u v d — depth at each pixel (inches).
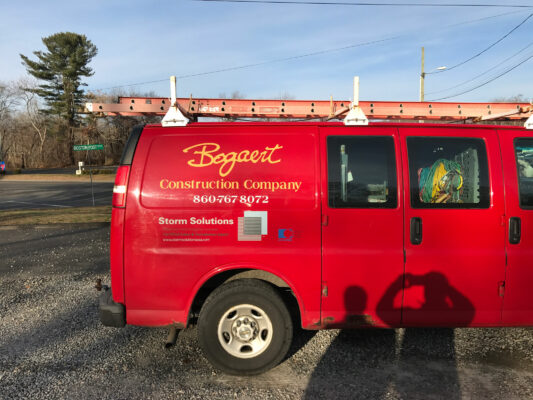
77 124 2603.3
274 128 128.5
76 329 159.2
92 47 2518.5
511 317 127.0
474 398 110.1
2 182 1491.1
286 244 123.5
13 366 129.6
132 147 126.0
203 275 123.0
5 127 2664.9
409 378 120.6
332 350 138.5
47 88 2544.3
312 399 110.6
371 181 125.5
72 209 606.5
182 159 125.0
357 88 128.6
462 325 127.3
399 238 124.6
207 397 112.0
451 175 126.8
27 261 276.1
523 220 126.4
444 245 124.8
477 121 186.7
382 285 124.4
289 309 126.6
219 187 123.7
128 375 124.0
